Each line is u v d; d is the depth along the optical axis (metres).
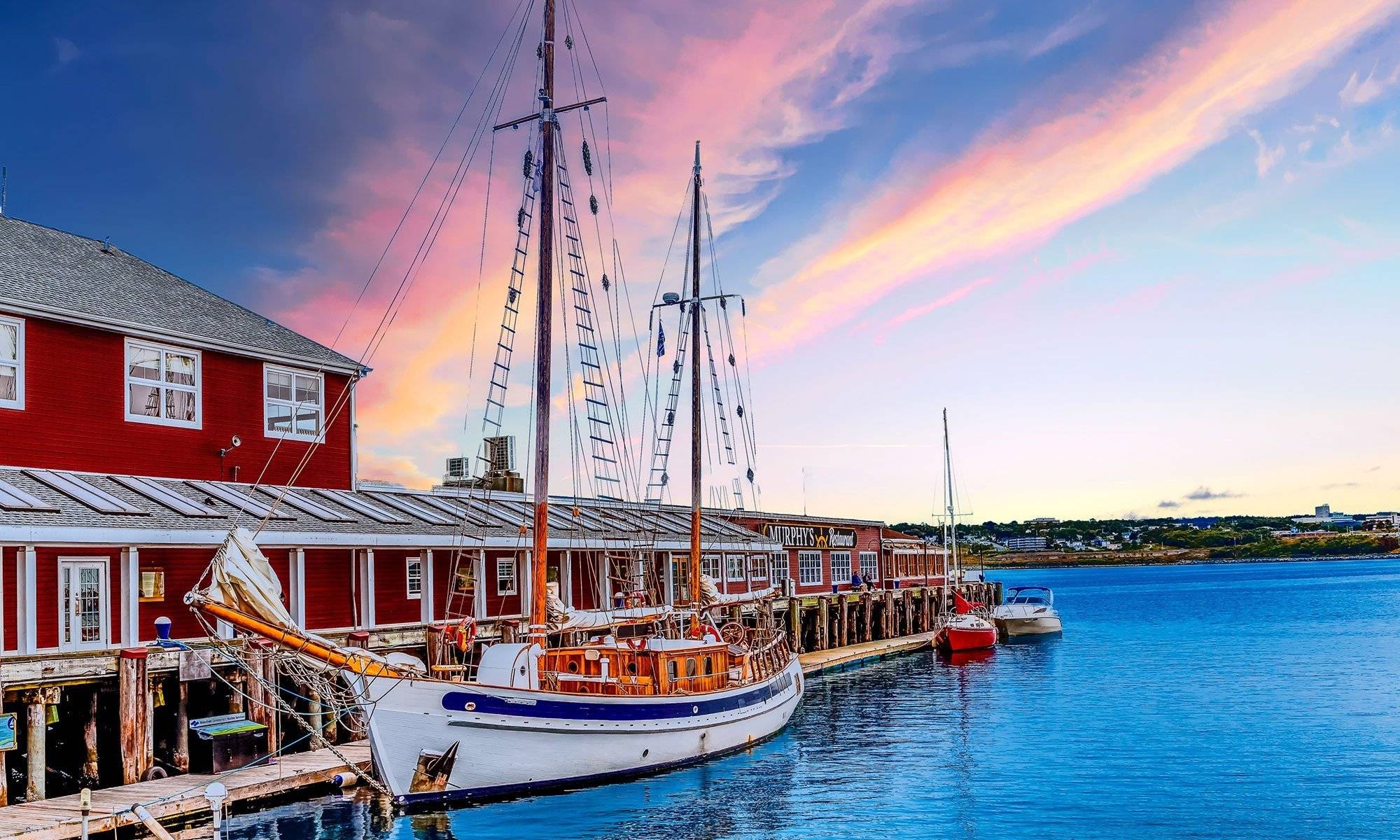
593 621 29.42
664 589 46.03
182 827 20.22
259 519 27.11
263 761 23.84
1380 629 82.75
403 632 29.19
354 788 23.08
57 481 25.11
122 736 21.58
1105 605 136.62
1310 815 23.66
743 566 55.19
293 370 33.09
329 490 33.19
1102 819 23.38
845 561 72.81
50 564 23.14
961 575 98.06
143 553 25.31
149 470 28.58
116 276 31.77
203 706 25.05
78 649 23.28
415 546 31.09
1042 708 39.97
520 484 46.22
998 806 24.39
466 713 21.67
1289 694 44.12
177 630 25.84
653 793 24.98
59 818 18.42
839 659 57.97
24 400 26.00
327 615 29.14
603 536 41.00
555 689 25.16
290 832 20.52
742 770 27.73
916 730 34.81
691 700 26.75
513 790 22.58
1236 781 27.00
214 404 30.53
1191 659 60.84
